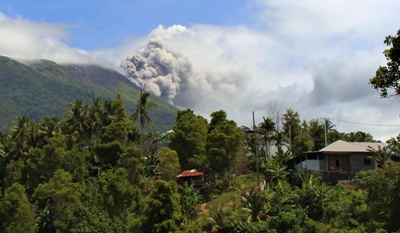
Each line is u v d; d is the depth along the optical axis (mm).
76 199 73750
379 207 48500
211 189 84812
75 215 61531
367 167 80812
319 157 81938
